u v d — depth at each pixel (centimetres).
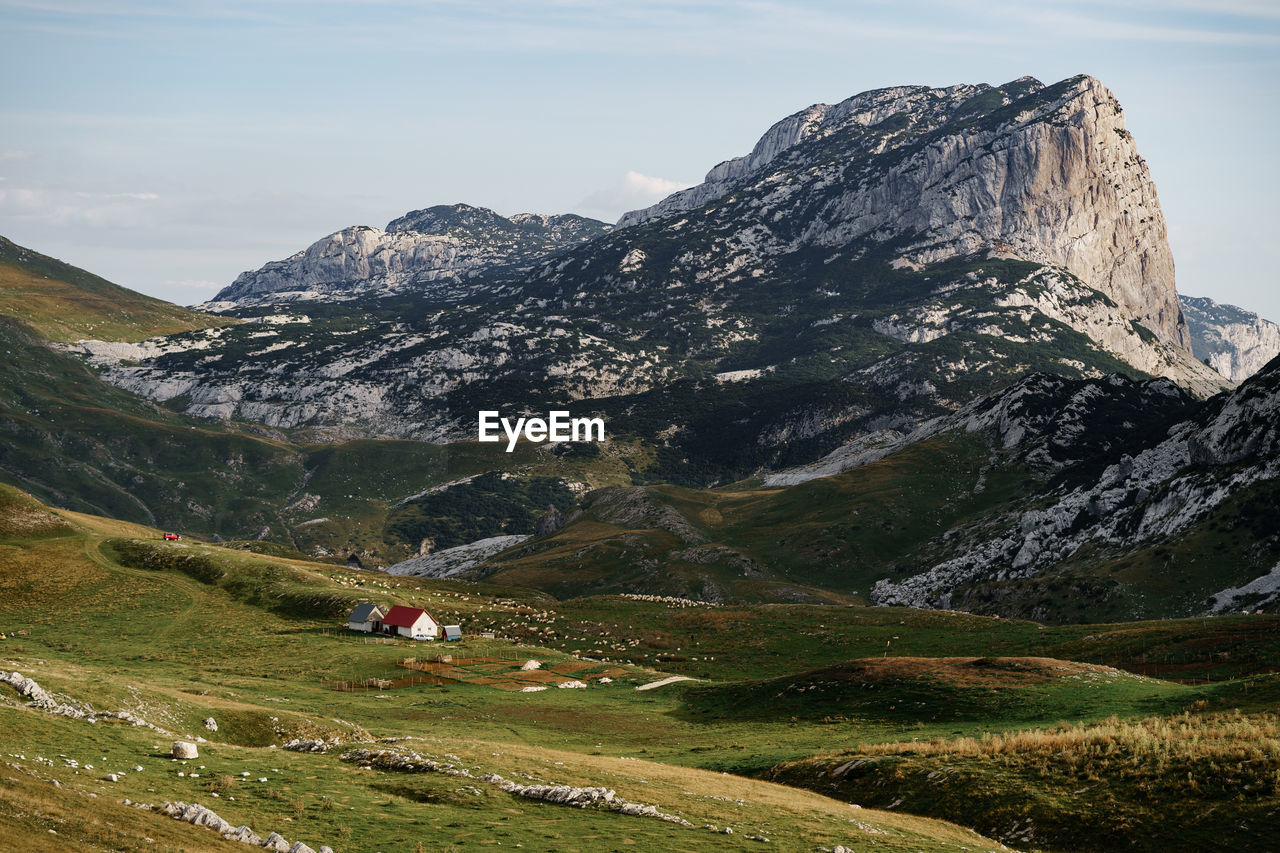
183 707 7256
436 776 5375
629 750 8362
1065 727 7012
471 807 4803
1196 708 7231
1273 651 11200
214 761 5172
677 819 4816
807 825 4916
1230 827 4697
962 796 5638
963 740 6719
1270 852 4453
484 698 11138
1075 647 13350
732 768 7238
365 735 7712
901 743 7219
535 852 4103
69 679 7088
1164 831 4822
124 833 3528
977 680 9262
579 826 4572
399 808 4650
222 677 11950
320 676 12325
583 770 5959
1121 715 7500
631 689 11950
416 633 15075
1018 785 5597
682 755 7981
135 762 4825
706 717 10006
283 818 4253
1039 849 4978
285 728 7406
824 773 6569
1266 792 4856
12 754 4338
